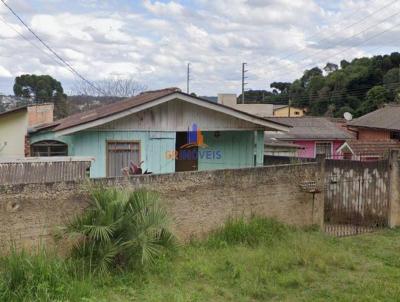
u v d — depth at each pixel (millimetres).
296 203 10594
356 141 21000
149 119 12711
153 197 7469
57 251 6992
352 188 11703
